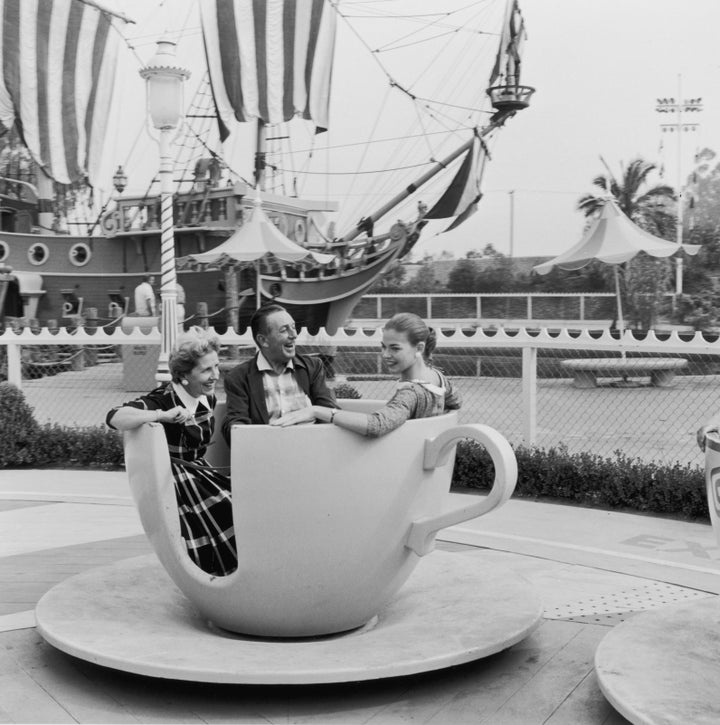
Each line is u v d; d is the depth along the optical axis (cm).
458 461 791
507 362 2067
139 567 476
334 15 2833
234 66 2798
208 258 2259
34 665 384
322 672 329
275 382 428
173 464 405
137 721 333
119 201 2942
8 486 805
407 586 447
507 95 2505
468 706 346
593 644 410
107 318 2811
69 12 2797
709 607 412
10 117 2762
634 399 1631
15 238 2953
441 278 5928
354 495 356
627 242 2269
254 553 362
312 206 2978
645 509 702
